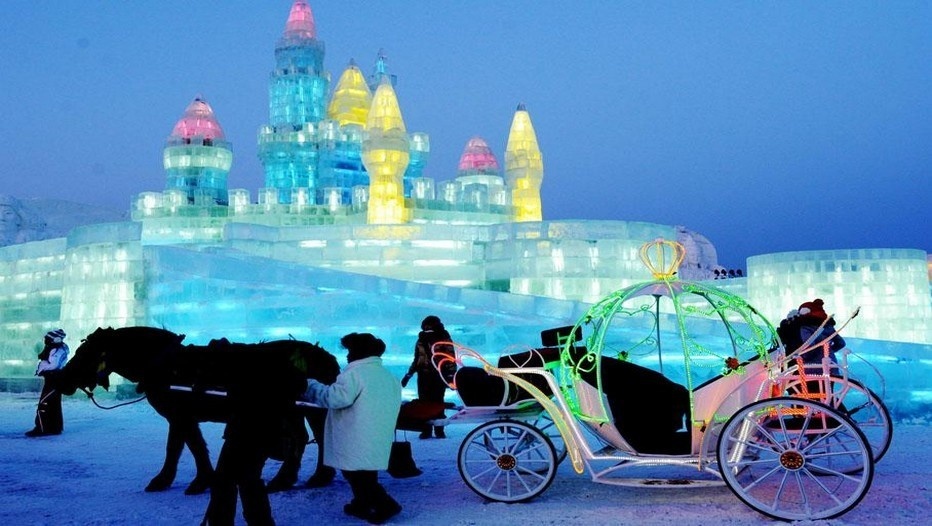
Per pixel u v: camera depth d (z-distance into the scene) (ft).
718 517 25.49
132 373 30.19
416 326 65.36
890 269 90.33
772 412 26.68
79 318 82.28
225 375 24.35
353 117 155.22
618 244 89.30
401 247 92.68
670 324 57.72
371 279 66.49
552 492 30.01
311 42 158.10
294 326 67.72
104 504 28.63
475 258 93.61
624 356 34.01
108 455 40.55
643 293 29.68
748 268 97.30
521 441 28.45
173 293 74.95
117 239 81.71
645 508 26.86
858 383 32.58
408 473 33.14
